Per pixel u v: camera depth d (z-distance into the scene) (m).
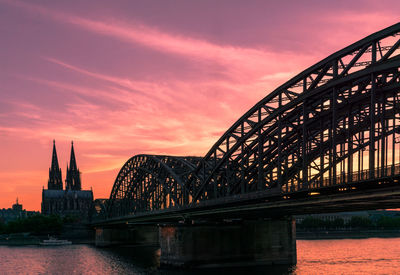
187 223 90.50
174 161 116.94
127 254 139.00
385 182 49.31
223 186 89.69
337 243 175.00
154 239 189.50
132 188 150.75
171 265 90.69
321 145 62.00
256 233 90.88
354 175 51.44
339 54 56.44
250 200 73.00
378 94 54.97
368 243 174.12
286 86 67.06
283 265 90.69
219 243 88.94
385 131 51.72
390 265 96.19
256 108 74.56
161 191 118.44
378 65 50.75
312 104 66.56
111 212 182.25
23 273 99.25
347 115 60.53
